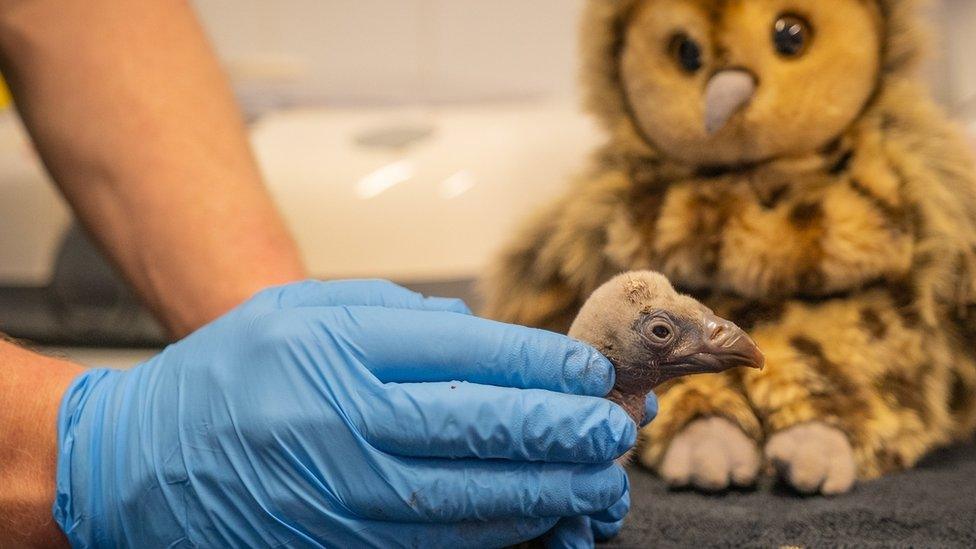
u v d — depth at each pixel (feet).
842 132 1.58
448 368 1.28
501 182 2.34
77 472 1.32
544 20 3.04
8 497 1.34
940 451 1.67
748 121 1.51
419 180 2.33
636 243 1.60
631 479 1.59
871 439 1.51
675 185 1.62
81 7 1.76
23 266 2.45
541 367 1.28
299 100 2.86
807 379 1.52
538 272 1.73
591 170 1.76
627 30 1.63
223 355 1.32
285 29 3.15
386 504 1.25
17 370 1.38
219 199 1.69
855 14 1.52
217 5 3.14
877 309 1.55
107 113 1.73
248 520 1.28
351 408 1.25
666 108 1.57
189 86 1.77
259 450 1.26
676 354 1.30
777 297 1.58
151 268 1.68
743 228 1.53
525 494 1.25
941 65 2.37
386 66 3.17
